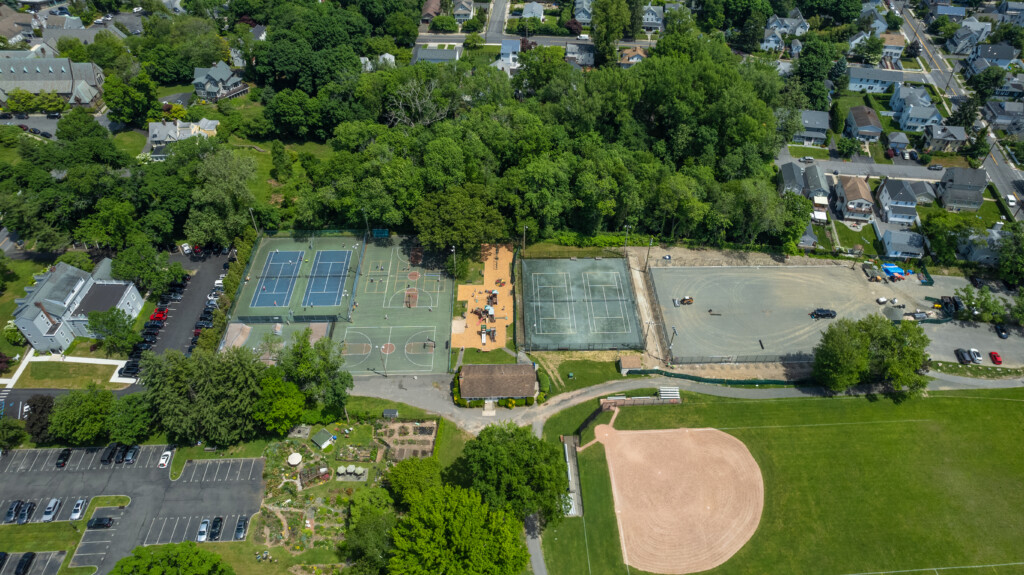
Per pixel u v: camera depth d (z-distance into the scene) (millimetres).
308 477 98000
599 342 123188
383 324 125062
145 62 193500
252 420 101250
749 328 126688
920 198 162250
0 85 179000
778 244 145375
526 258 139750
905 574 90625
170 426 97250
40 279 119500
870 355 112625
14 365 113438
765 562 91312
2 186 128000
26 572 87312
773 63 192125
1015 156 179750
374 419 108062
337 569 88000
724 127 157625
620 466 102562
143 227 132125
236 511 94625
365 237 143375
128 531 92000
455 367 117875
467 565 76500
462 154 138500
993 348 124438
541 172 134750
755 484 100438
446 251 140625
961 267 142000
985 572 91000
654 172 144750
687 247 145000
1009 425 109938
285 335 121250
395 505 95250
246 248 135750
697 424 109062
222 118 177875
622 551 92250
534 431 107250
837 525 95500
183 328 121625
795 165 168000
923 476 101938
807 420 109875
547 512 87625
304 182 151875
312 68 184000
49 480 97812
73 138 150875
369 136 156000
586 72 175625
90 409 98812
